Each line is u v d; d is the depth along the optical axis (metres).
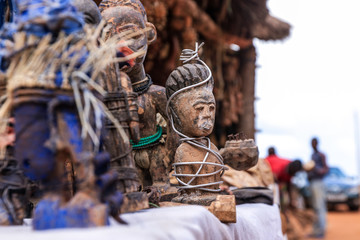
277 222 3.15
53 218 1.23
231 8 9.04
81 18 1.43
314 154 11.89
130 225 1.37
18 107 1.31
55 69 1.32
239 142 2.98
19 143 1.30
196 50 2.63
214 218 1.87
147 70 6.36
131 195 1.76
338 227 14.52
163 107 2.69
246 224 2.39
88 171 1.27
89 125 1.32
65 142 1.28
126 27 2.51
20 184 1.69
